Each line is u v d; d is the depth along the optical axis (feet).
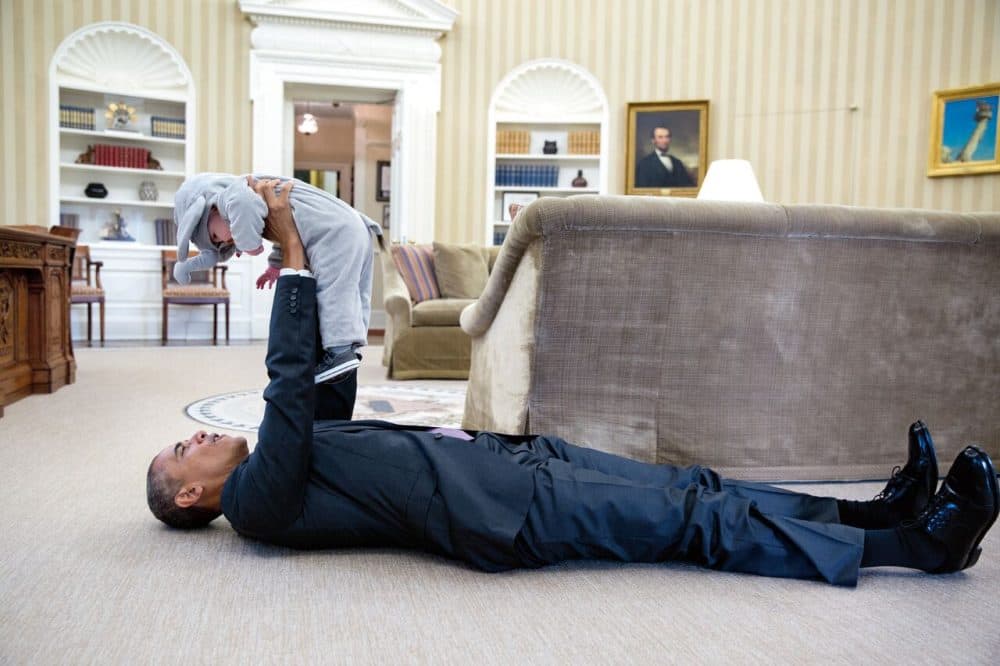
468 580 5.07
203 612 4.51
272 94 25.04
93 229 24.89
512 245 7.23
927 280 7.76
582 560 5.48
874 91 25.36
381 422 5.78
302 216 5.86
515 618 4.49
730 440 7.51
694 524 5.06
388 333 18.06
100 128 24.73
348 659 3.95
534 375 7.23
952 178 24.53
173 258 24.38
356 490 5.20
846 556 4.99
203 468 5.85
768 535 5.12
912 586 5.06
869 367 7.79
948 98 24.45
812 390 7.66
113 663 3.89
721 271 7.22
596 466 5.69
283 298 5.20
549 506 5.04
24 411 11.50
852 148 25.61
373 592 4.84
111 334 24.59
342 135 34.71
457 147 26.58
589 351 7.23
